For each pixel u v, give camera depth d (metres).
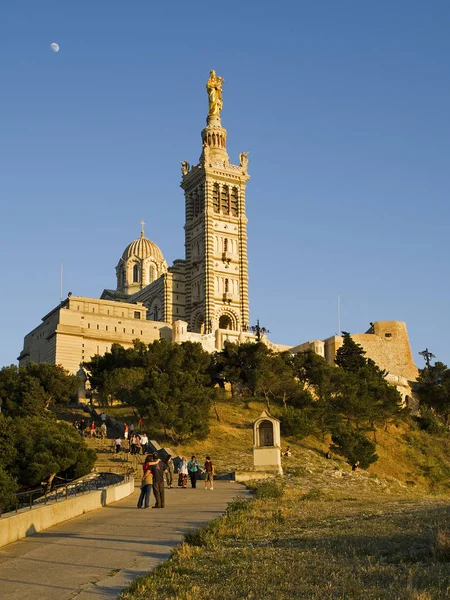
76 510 37.66
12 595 21.41
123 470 71.31
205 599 20.22
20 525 30.81
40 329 160.62
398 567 22.86
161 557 26.17
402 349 169.25
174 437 96.00
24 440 69.31
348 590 20.38
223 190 189.00
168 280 183.25
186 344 127.69
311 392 130.88
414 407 149.88
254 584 21.34
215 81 199.25
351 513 36.22
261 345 127.06
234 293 181.12
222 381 130.50
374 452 111.12
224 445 98.19
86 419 108.56
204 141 194.00
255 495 47.41
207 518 35.94
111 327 155.50
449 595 19.31
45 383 112.00
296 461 89.69
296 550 25.97
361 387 128.50
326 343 164.00
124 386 109.94
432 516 32.28
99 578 23.27
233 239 186.00
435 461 123.38
